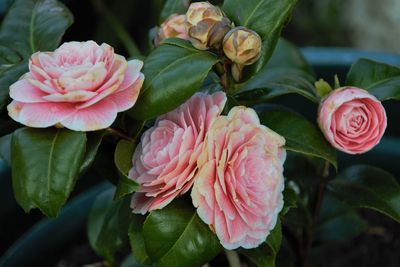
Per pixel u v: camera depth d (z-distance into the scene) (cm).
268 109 70
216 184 59
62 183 59
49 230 100
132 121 64
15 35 73
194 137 60
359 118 65
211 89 68
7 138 69
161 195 61
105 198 86
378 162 102
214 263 83
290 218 78
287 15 65
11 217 102
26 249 97
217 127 59
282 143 60
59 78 58
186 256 63
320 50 108
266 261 66
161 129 61
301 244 85
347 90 65
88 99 59
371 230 100
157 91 61
